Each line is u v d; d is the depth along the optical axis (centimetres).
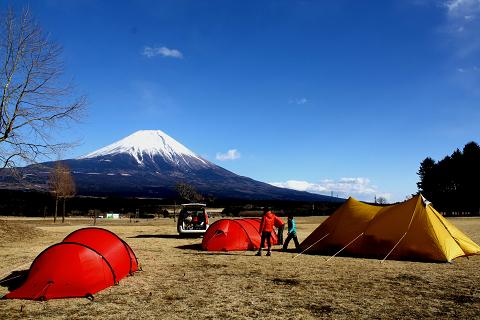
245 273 1129
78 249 923
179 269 1196
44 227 3597
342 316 714
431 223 1438
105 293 895
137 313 737
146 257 1452
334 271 1164
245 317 709
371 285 969
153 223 4350
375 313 732
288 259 1412
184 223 2322
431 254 1372
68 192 5009
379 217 1538
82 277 884
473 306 777
